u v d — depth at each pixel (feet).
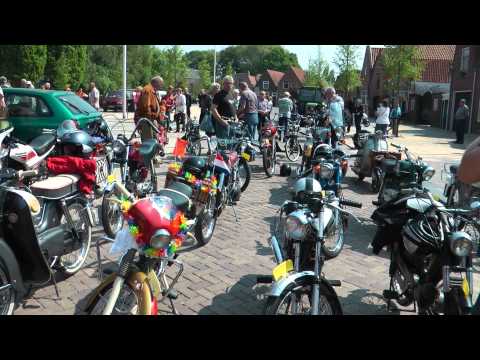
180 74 193.88
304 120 49.39
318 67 206.90
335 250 17.90
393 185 23.48
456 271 11.07
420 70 124.57
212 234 19.94
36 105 28.40
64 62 118.93
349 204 14.05
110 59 165.37
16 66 108.58
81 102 30.76
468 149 8.30
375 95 170.50
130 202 11.07
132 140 21.91
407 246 12.46
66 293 14.37
